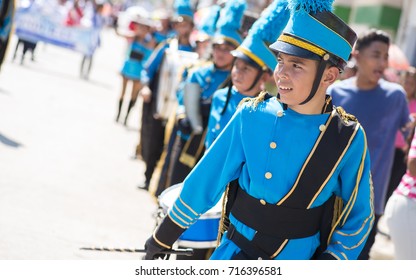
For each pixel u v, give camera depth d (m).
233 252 6.92
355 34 6.79
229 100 10.24
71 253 11.81
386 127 11.59
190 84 12.33
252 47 9.69
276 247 6.75
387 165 11.70
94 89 35.97
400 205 10.33
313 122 6.70
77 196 15.76
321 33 6.53
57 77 36.50
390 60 19.34
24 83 30.81
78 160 19.31
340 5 42.03
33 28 37.97
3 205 13.66
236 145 6.84
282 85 6.60
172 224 7.09
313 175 6.62
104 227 13.94
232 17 11.79
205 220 8.55
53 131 22.19
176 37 16.92
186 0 16.61
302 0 6.54
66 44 38.88
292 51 6.51
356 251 6.86
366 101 11.63
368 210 6.90
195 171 6.97
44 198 14.90
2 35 15.41
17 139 19.62
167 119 16.22
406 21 35.56
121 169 19.70
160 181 13.57
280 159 6.66
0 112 22.66
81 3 41.78
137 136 25.78
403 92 11.66
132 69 26.64
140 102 37.12
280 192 6.68
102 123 26.48
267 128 6.71
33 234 12.34
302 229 6.75
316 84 6.56
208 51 13.30
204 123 12.26
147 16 26.86
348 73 14.96
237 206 6.96
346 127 6.71
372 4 37.81
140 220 15.17
